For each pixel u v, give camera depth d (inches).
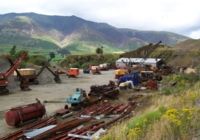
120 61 4426.7
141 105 1189.7
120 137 458.6
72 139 727.7
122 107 1210.0
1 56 2844.5
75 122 936.9
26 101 1606.8
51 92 1945.1
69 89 2090.3
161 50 5408.5
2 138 828.0
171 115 408.2
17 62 2085.4
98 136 687.7
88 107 1282.0
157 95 1333.7
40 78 2551.7
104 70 4296.3
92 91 1578.5
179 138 378.3
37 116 1074.1
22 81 2073.1
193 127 407.2
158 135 393.1
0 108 1409.9
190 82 1578.5
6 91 1878.7
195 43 6048.2
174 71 3129.9
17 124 1011.3
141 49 5565.9
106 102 1416.1
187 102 662.5
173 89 1378.0
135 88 1866.4
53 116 1120.2
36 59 3681.1
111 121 927.0
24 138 781.9
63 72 3289.9
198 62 4377.5
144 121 508.4
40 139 764.0
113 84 1937.7
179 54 4997.5
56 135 805.2
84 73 3698.3
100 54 6092.5
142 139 417.1
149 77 2471.7
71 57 5959.6
